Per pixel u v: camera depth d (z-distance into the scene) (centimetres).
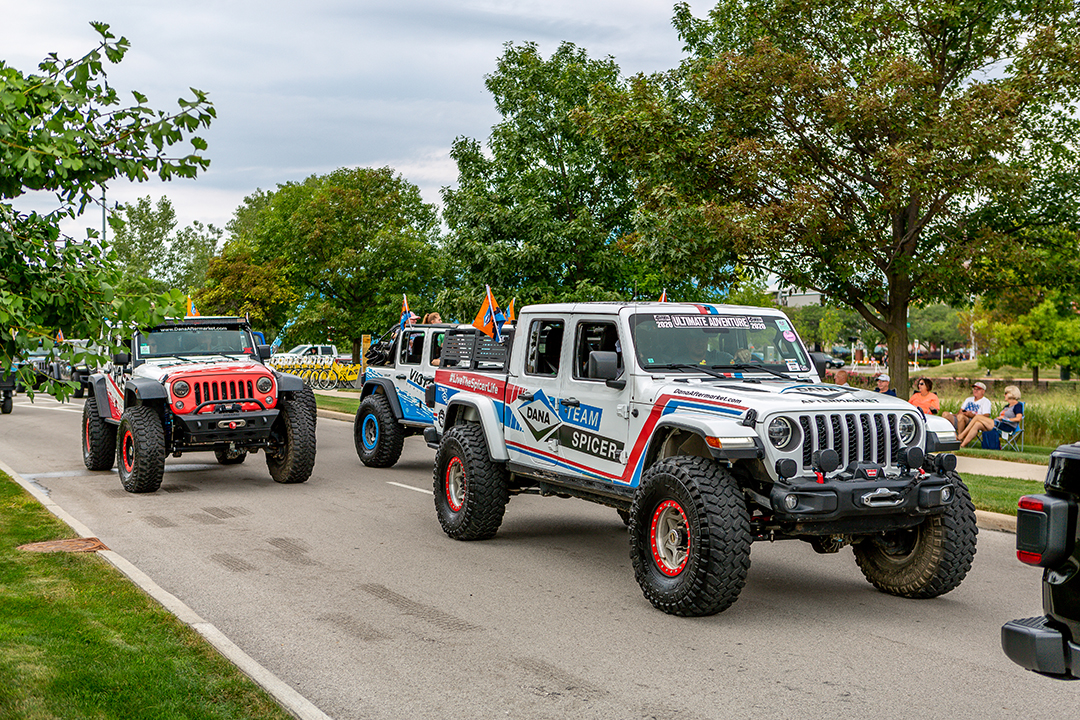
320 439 1909
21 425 2227
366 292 3484
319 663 542
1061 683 514
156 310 473
